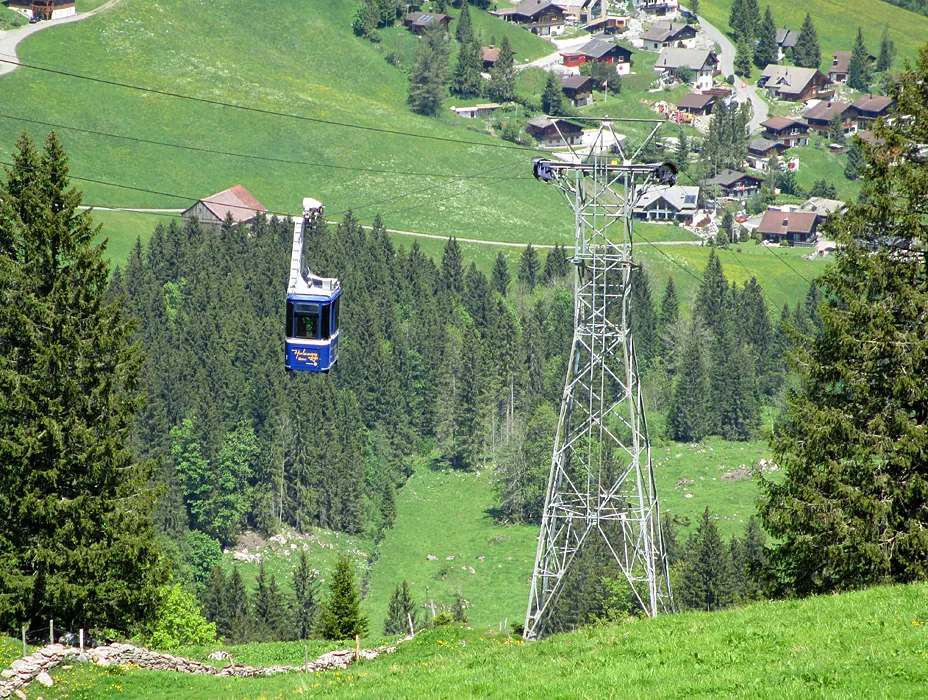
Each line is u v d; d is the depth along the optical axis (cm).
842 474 8525
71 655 7625
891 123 8956
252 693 7188
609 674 5800
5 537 9206
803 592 8762
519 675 6169
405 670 7100
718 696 5200
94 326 9781
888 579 8238
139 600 9688
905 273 8612
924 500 8369
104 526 9338
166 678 7619
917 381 8325
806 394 8988
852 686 5075
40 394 9406
